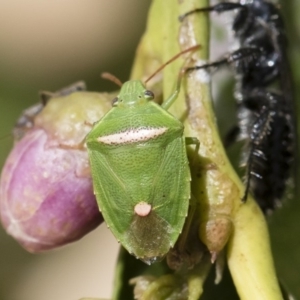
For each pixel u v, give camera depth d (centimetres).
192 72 9
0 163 11
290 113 10
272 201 10
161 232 8
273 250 10
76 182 9
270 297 8
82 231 9
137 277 9
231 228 8
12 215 9
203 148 8
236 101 10
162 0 9
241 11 10
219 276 8
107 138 8
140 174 8
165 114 8
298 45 10
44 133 9
